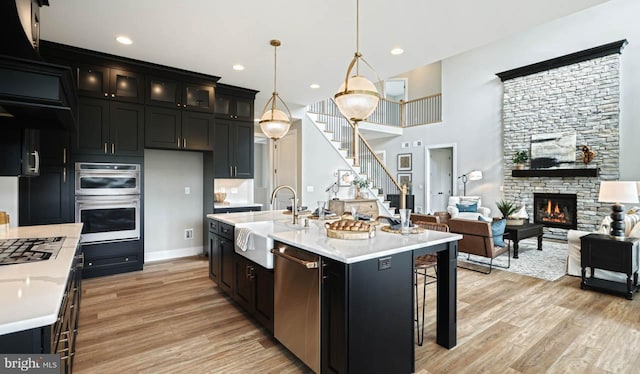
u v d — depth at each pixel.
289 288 2.14
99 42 3.52
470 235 4.36
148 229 4.79
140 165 4.17
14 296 1.09
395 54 3.82
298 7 2.78
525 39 7.18
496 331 2.60
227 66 4.25
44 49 3.53
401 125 9.92
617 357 2.21
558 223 6.62
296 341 2.08
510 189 7.37
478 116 8.05
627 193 3.44
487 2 2.68
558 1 2.65
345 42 3.49
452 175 8.90
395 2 2.69
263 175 9.15
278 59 3.99
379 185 8.56
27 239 2.06
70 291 1.65
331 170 7.00
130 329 2.62
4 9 1.30
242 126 5.32
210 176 4.96
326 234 2.30
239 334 2.55
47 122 2.02
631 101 5.79
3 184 2.64
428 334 2.56
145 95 4.20
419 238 2.21
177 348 2.33
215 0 2.66
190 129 4.56
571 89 6.43
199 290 3.55
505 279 4.00
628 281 3.30
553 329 2.64
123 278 3.94
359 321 1.74
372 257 1.77
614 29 5.97
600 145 6.07
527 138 7.08
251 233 2.59
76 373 2.01
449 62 8.66
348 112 2.60
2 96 1.39
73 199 3.74
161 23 3.08
